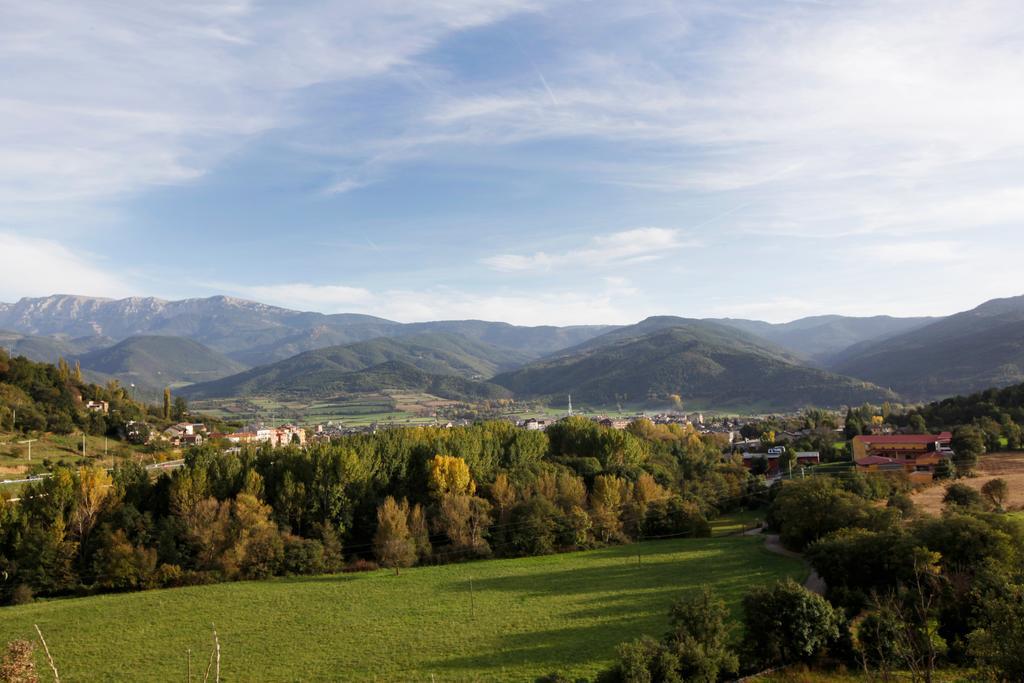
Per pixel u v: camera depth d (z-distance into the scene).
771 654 44.66
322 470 94.69
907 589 47.50
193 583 80.19
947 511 67.31
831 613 45.34
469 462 109.44
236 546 82.19
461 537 92.81
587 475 119.44
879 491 97.25
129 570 76.81
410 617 65.00
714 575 76.88
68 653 56.38
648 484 111.06
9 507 79.62
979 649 30.81
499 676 48.47
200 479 89.12
